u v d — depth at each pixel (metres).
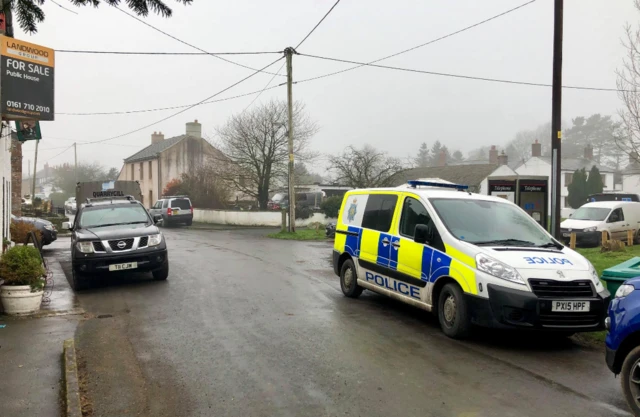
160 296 9.33
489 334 6.84
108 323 7.35
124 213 11.66
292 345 6.21
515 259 6.22
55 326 7.09
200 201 37.91
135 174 54.47
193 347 6.14
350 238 9.20
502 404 4.51
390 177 27.58
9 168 12.62
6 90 7.42
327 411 4.33
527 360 5.79
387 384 4.95
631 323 4.21
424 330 6.99
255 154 32.88
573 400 4.63
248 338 6.51
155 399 4.60
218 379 5.07
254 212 32.28
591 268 6.41
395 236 7.90
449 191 8.00
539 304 5.87
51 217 32.09
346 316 7.77
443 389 4.84
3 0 6.25
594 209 18.98
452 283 6.67
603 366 5.64
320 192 37.91
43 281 8.21
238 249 17.77
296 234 23.69
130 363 5.57
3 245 9.12
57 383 4.88
